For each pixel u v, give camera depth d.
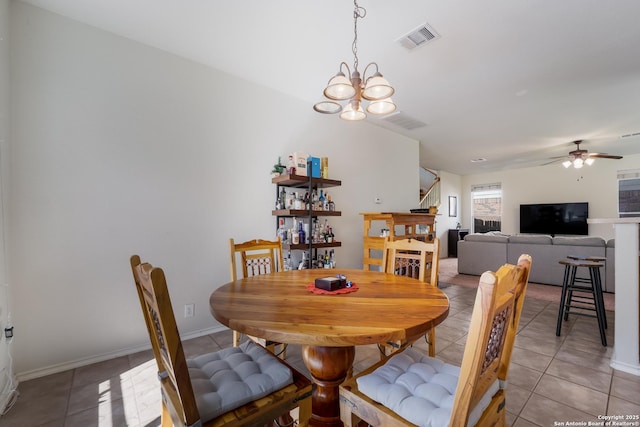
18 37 1.87
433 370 1.14
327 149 3.72
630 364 1.93
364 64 2.65
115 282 2.19
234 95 2.86
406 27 2.15
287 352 2.23
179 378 0.81
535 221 7.35
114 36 2.22
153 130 2.38
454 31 2.19
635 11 1.96
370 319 1.04
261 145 3.05
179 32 2.22
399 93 3.25
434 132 4.73
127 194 2.25
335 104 2.01
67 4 1.92
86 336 2.07
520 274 0.98
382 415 0.96
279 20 2.08
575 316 3.10
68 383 1.82
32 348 1.88
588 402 1.62
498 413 1.02
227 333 2.64
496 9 1.96
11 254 1.82
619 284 1.99
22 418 1.50
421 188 7.59
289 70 2.78
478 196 8.56
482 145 5.47
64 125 2.01
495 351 0.95
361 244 4.13
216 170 2.72
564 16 2.02
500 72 2.79
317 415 1.36
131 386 1.79
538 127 4.41
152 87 2.39
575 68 2.73
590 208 6.74
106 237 2.16
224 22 2.11
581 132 4.65
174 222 2.47
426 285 1.55
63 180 2.00
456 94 3.29
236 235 2.83
